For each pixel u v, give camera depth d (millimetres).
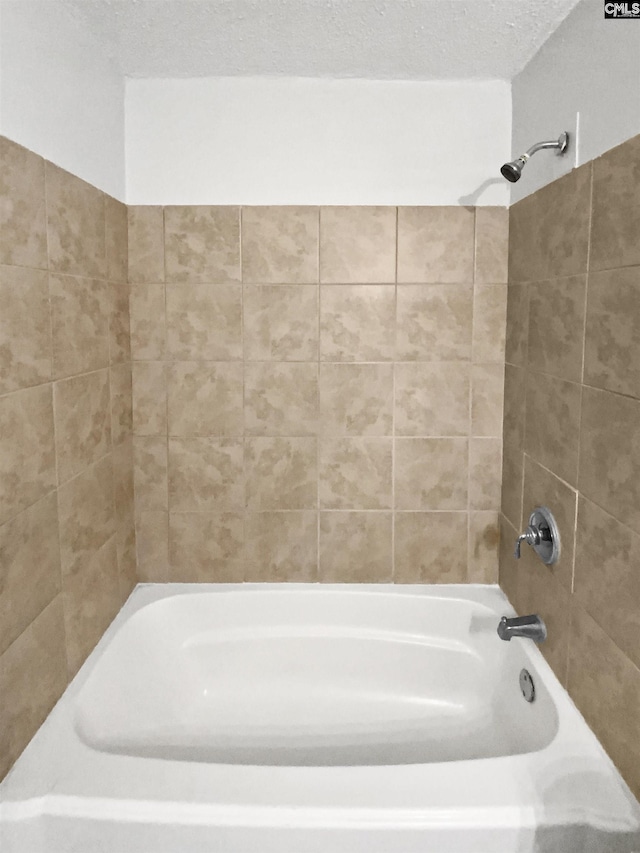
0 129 1178
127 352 1937
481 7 1427
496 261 1936
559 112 1524
